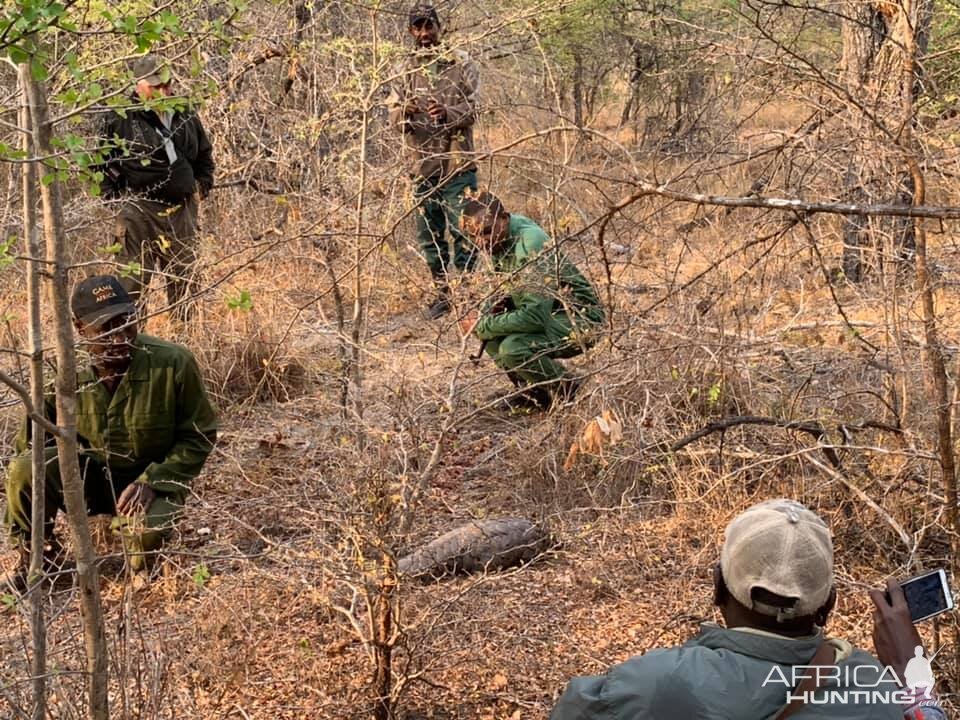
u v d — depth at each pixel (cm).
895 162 343
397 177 487
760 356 477
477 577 404
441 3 630
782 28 403
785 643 207
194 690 361
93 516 473
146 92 389
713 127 508
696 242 493
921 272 334
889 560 421
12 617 396
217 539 402
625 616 407
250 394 625
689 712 202
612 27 806
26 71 289
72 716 310
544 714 352
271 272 665
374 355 407
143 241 632
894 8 356
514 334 583
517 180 631
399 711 351
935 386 338
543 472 505
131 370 446
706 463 471
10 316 492
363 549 359
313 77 581
